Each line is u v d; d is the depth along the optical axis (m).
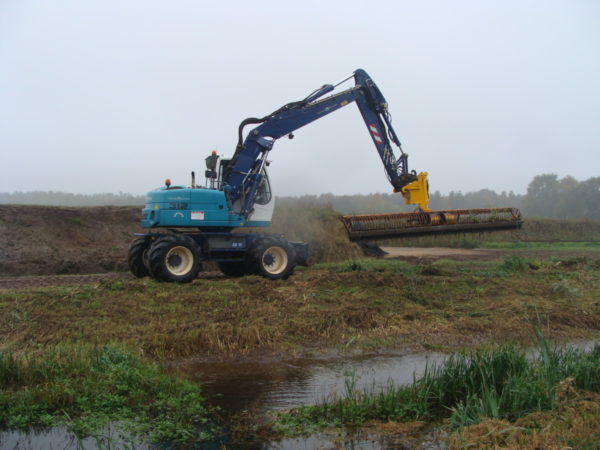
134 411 5.51
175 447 4.82
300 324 8.82
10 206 17.84
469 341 8.77
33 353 6.65
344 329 8.97
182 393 6.00
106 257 17.52
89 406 5.45
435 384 5.99
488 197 68.56
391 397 5.74
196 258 12.11
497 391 5.92
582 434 4.56
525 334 9.20
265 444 4.92
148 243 12.92
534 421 4.96
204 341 7.85
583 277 14.32
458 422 5.09
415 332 9.09
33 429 5.07
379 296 11.11
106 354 6.54
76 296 9.61
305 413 5.52
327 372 7.08
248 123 13.52
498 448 4.34
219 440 4.98
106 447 4.73
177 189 12.48
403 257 21.41
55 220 18.22
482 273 14.85
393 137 16.05
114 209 20.05
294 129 14.14
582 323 9.97
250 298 10.31
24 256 16.30
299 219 19.72
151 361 7.13
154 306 9.42
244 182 13.34
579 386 5.93
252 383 6.60
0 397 5.38
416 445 4.90
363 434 5.15
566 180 65.56
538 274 15.07
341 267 15.62
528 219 40.28
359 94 15.37
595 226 41.00
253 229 18.48
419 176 15.93
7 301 9.15
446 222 16.05
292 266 13.13
